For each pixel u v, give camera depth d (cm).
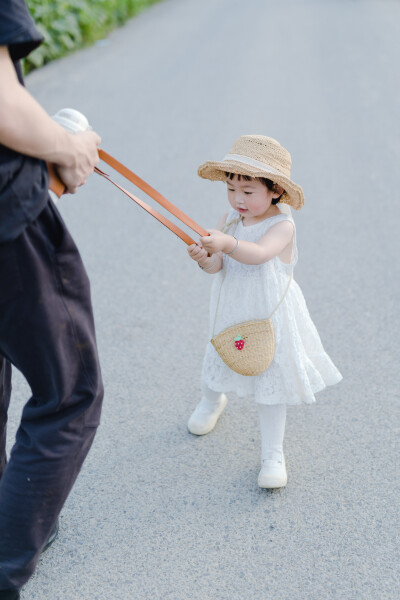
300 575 215
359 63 1016
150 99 842
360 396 303
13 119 150
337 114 761
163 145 672
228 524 237
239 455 272
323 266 430
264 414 255
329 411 294
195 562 222
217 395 279
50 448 185
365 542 227
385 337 350
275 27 1423
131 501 249
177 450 275
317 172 591
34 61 959
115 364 333
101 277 425
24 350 176
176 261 446
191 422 281
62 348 177
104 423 291
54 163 169
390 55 1064
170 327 367
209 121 746
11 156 157
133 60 1076
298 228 486
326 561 220
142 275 428
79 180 175
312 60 1055
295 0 1939
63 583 215
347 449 271
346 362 329
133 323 372
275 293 241
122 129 723
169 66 1035
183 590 211
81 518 241
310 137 684
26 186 159
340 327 361
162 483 258
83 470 264
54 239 172
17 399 306
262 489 254
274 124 729
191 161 626
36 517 188
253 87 895
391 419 288
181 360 336
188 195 550
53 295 173
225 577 215
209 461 269
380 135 687
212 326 256
